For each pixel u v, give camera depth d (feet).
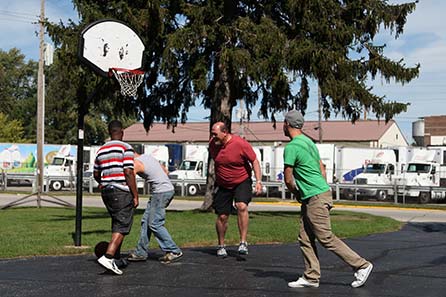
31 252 30.55
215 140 29.17
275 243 36.35
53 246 32.53
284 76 54.13
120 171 25.68
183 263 28.12
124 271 26.09
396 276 25.32
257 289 22.63
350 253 22.67
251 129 207.72
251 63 53.52
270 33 53.62
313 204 22.44
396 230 48.21
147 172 27.96
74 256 30.01
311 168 22.53
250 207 90.17
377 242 38.24
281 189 113.50
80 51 36.73
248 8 59.77
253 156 29.09
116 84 55.16
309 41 54.44
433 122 241.35
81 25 54.44
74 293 21.93
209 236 37.76
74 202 92.22
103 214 63.16
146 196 113.39
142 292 22.16
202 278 24.66
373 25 59.36
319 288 22.80
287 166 22.50
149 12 53.06
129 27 38.60
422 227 52.13
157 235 28.02
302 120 23.00
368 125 203.62
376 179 119.85
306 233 23.03
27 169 155.94
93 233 39.40
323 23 55.31
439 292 22.22
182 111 66.54
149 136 213.46
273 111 65.51
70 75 55.98
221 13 56.18
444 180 120.67
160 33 54.19
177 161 140.05
